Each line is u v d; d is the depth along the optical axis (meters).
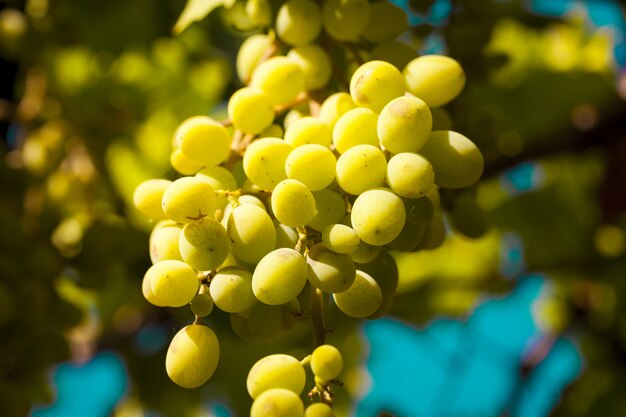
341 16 0.62
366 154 0.53
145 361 1.02
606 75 1.10
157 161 1.01
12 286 0.75
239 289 0.52
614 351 1.05
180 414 1.00
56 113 0.95
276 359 0.51
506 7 1.00
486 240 1.12
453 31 0.73
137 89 1.03
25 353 0.75
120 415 1.04
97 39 0.98
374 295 0.53
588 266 1.11
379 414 1.07
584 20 1.16
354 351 0.99
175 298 0.52
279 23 0.63
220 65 1.01
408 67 0.59
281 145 0.54
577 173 1.13
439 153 0.55
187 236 0.51
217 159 0.57
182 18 0.70
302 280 0.51
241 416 0.96
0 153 0.84
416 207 0.54
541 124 1.07
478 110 0.73
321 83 0.62
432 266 1.11
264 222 0.52
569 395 1.05
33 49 0.95
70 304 0.78
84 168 0.92
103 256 0.80
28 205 0.82
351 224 0.53
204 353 0.51
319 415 0.49
